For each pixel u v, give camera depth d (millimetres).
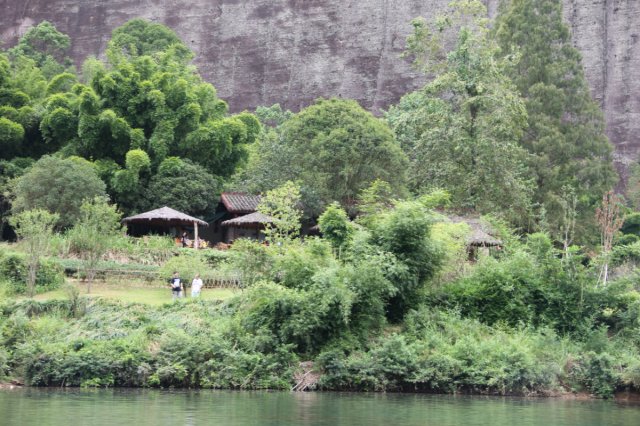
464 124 51656
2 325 29109
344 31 108312
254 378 27531
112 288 36156
